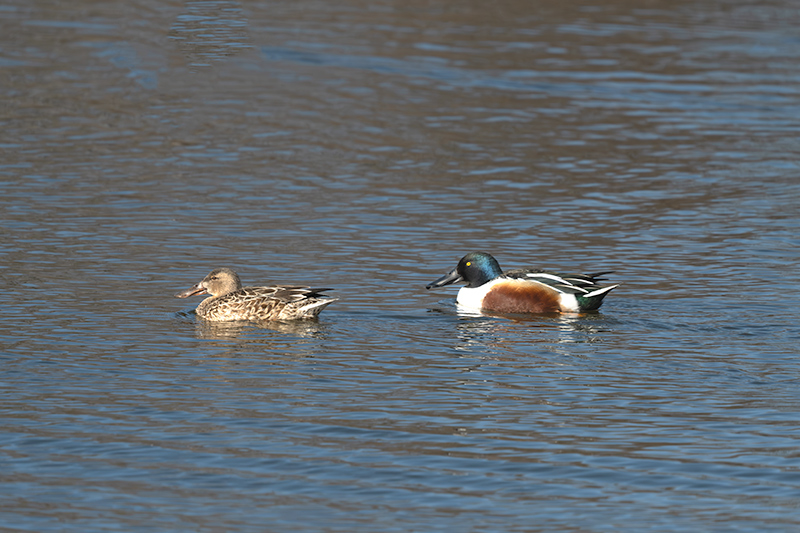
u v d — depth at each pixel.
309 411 11.81
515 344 14.38
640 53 40.62
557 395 12.41
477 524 9.27
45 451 10.62
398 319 15.56
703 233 20.94
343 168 25.55
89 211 21.20
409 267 18.38
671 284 17.50
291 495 9.79
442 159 26.72
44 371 12.89
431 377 13.01
